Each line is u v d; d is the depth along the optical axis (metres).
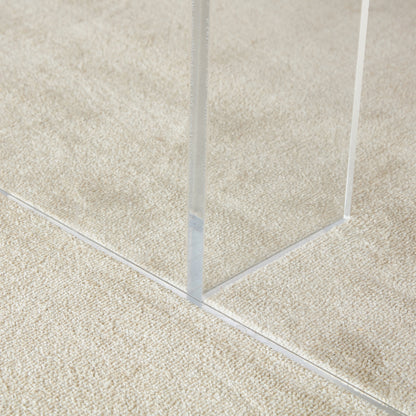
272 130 1.17
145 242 1.26
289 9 1.12
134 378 1.07
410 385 1.03
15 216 1.36
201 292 1.20
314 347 1.09
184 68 1.23
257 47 1.10
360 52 1.24
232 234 1.19
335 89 1.23
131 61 1.31
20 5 1.42
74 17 1.37
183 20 1.22
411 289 1.12
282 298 1.16
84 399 1.04
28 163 1.44
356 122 1.30
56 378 1.07
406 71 1.48
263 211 1.20
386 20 1.52
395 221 1.23
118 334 1.13
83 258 1.27
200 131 1.11
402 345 1.06
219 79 1.08
